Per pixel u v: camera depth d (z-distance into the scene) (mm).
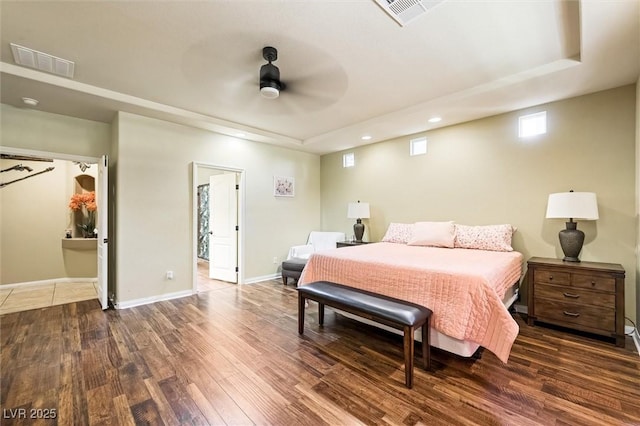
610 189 2873
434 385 1906
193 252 4137
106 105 3248
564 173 3145
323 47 2262
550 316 2791
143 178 3668
